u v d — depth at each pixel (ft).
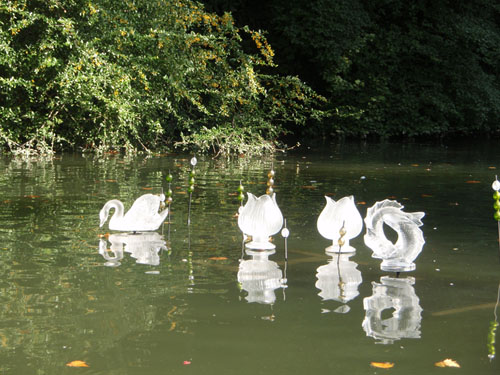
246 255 17.90
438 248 19.03
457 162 46.83
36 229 20.66
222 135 50.90
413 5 80.69
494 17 88.89
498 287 15.14
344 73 76.02
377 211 16.62
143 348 11.27
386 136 77.71
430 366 10.69
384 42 79.77
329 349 11.34
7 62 41.88
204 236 20.18
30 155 44.80
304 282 15.35
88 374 10.24
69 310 13.07
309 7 73.92
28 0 43.73
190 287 14.79
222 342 11.58
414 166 43.55
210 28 54.19
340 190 31.04
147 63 48.47
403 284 15.30
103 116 47.19
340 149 58.65
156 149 51.78
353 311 13.32
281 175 37.14
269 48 53.62
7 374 10.19
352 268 16.70
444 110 79.41
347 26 73.20
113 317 12.72
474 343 11.69
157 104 49.37
